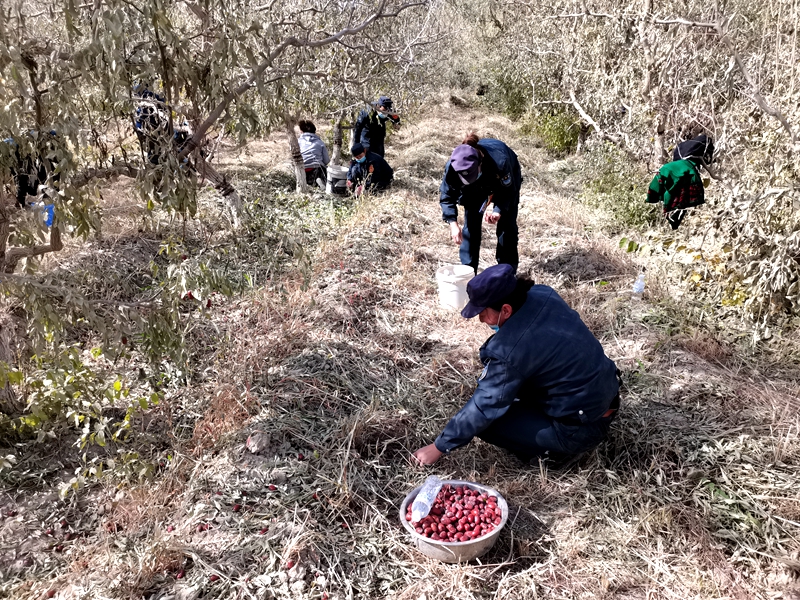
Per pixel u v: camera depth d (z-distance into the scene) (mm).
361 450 3488
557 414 3170
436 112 14133
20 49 2666
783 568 2770
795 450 3430
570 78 9656
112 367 4191
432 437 3633
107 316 3283
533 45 11820
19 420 3566
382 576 2775
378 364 4328
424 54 9438
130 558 2826
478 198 5180
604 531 3031
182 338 3484
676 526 2992
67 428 3557
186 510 3057
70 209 2900
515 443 3336
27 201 3102
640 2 7531
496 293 3023
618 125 8523
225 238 5863
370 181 8266
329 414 3738
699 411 3787
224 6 2953
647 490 3229
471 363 4344
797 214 4578
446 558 2801
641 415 3717
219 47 2924
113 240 5855
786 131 5000
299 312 4828
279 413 3684
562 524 3076
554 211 7531
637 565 2850
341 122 9602
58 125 2668
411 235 6887
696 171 5762
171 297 3316
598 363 3080
